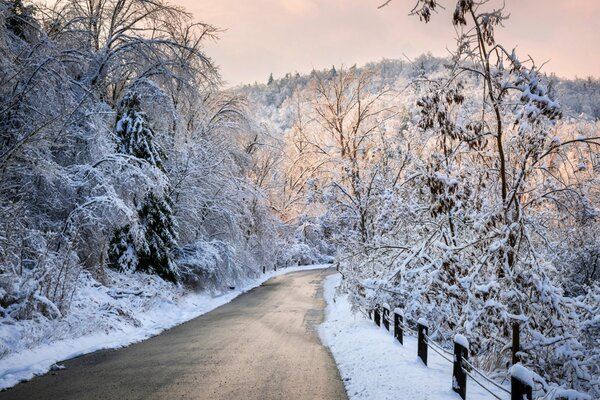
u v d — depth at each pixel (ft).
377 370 28.25
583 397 18.70
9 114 40.60
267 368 30.14
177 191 77.92
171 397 23.45
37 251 40.63
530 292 27.84
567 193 32.01
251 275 123.13
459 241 36.45
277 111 557.74
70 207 50.75
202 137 91.30
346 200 81.87
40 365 29.25
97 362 31.24
